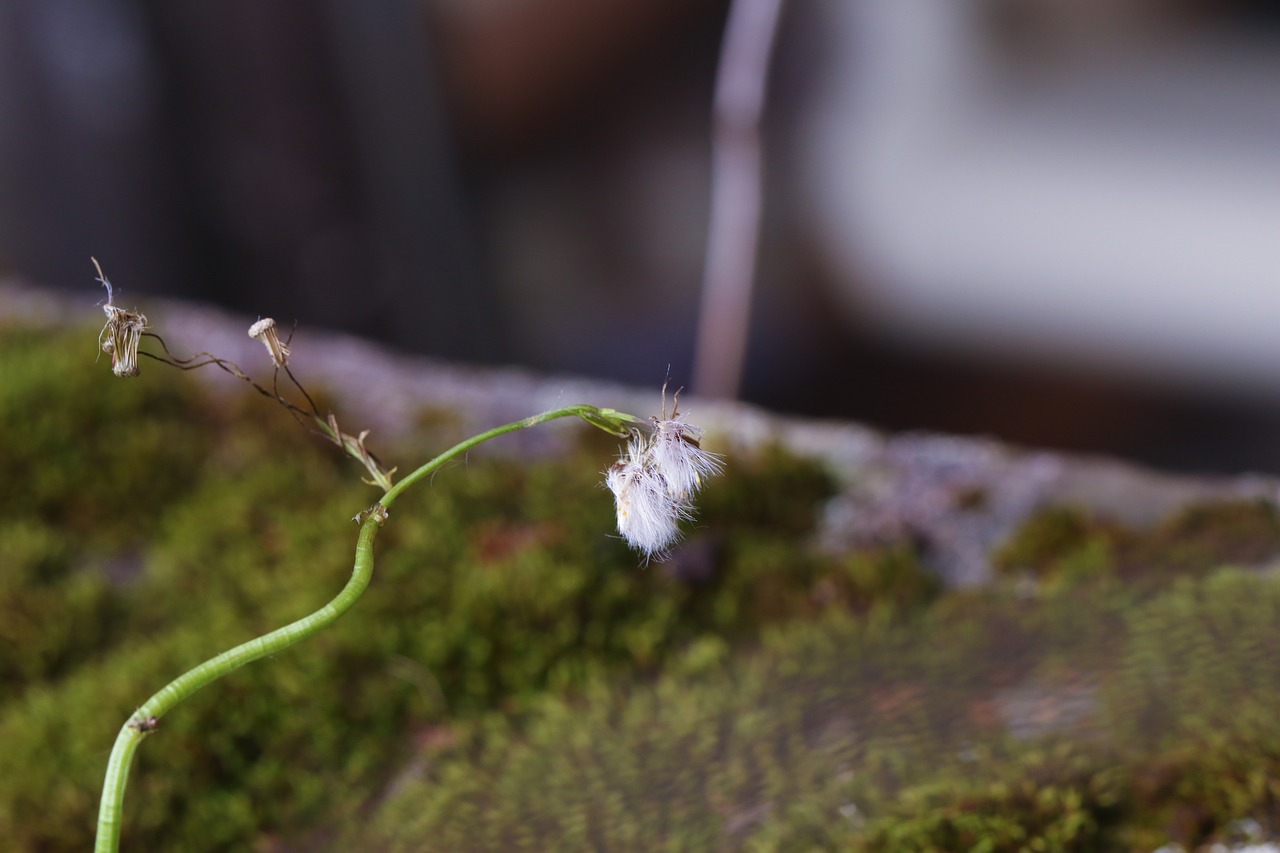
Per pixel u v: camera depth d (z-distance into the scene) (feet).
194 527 2.71
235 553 2.61
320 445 2.97
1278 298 4.41
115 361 1.75
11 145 5.22
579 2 5.15
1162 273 4.59
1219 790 2.00
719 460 1.82
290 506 2.73
